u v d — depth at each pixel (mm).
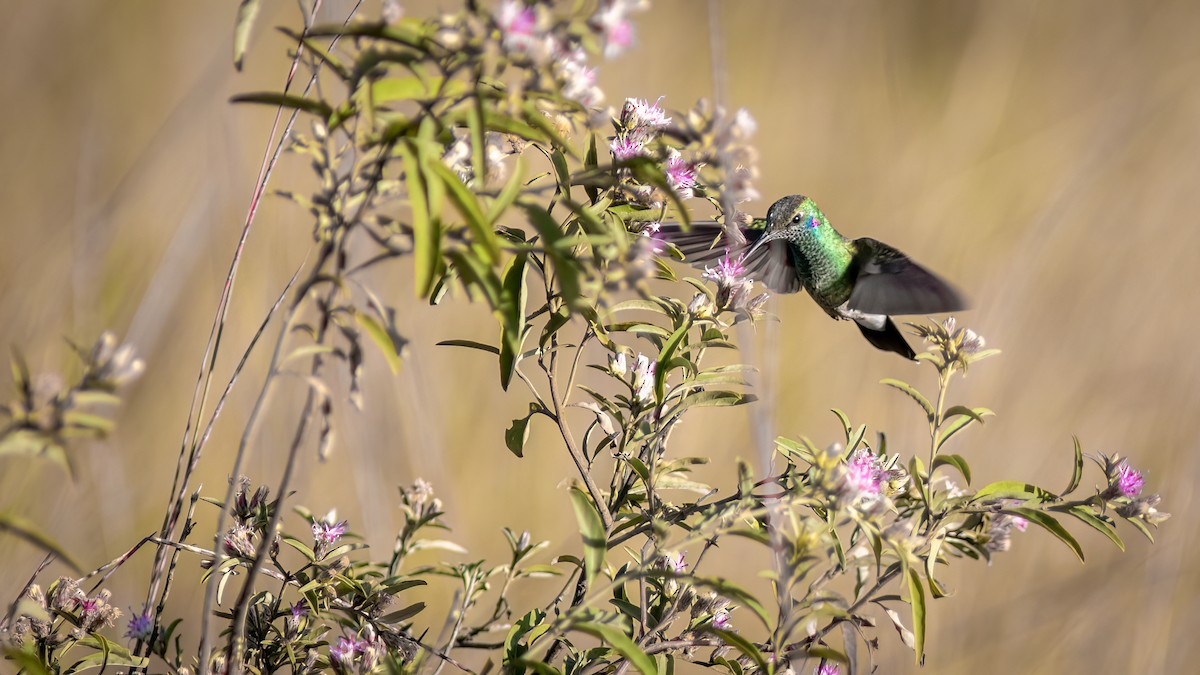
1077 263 14641
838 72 19625
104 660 4289
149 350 9281
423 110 3311
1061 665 9820
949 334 4840
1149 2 22109
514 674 4297
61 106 14055
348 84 3367
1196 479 10641
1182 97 18922
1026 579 10578
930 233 16078
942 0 22484
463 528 10453
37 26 14617
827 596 4004
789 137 18047
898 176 17484
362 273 9180
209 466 9758
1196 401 12430
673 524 4562
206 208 9648
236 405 9859
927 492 4488
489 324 11594
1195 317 13984
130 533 8609
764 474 4762
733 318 5031
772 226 6734
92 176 11438
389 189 3410
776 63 19141
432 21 3262
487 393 11383
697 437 11211
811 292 6891
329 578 4578
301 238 10531
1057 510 4570
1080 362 13047
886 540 4117
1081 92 20312
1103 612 10109
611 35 3240
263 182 5051
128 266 10547
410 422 9406
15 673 4117
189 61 14852
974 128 19203
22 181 12672
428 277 3207
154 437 9859
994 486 4629
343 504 9594
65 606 4379
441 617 9219
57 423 2721
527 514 11023
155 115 14367
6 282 9727
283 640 4465
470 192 3307
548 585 9203
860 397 12625
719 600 4613
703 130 4184
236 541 4523
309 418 3471
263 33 13969
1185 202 16250
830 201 16922
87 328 9195
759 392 4812
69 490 8133
